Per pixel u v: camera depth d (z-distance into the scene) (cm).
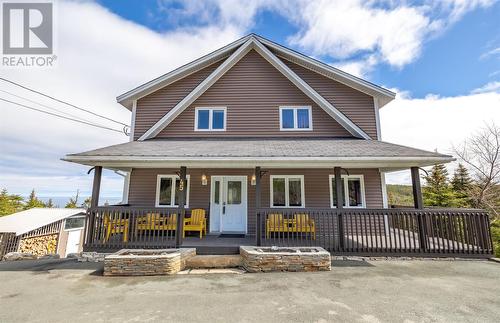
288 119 1030
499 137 1727
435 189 2069
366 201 941
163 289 466
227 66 1045
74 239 1595
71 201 4434
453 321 342
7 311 375
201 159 668
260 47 1051
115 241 705
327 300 409
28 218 1430
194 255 661
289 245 697
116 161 699
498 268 584
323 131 1011
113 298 423
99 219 696
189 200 966
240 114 1032
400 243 670
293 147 789
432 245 694
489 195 1692
